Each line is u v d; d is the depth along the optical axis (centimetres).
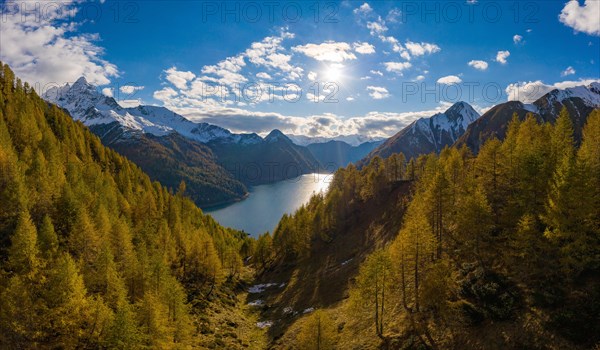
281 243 11162
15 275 3466
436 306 4041
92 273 4500
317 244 10762
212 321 6212
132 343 3291
